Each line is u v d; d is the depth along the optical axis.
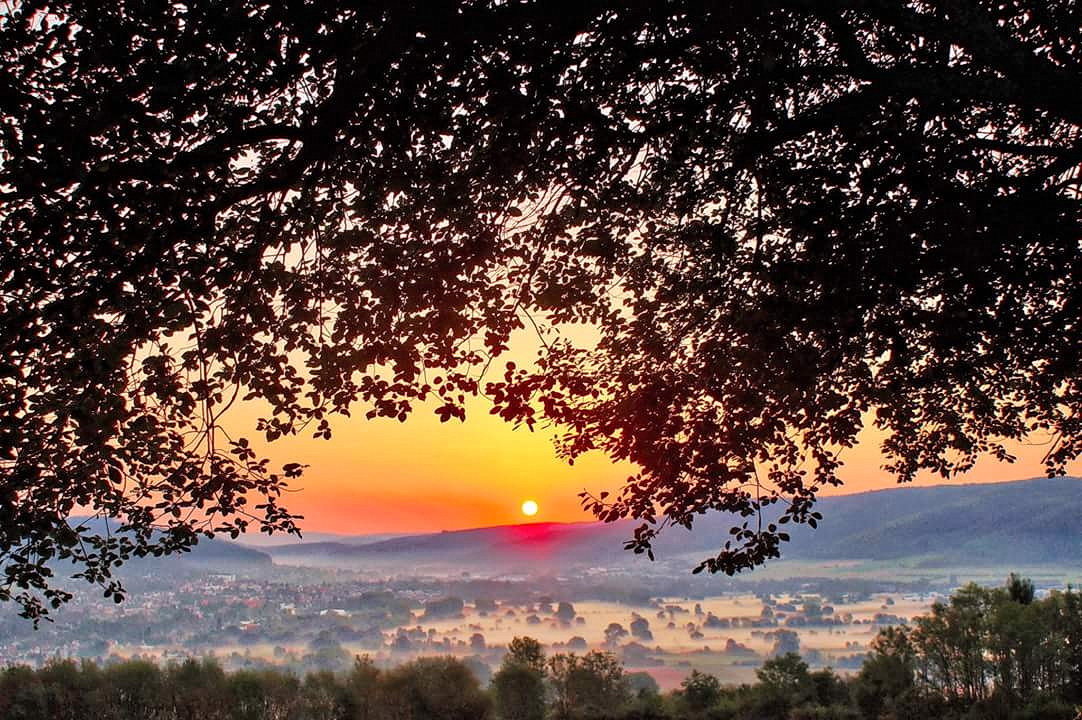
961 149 4.86
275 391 5.29
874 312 5.44
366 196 5.17
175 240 4.54
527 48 4.67
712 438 6.26
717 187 6.14
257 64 4.62
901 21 3.92
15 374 4.56
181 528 5.44
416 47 4.47
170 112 4.60
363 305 5.67
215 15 4.27
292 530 5.57
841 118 4.84
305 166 4.70
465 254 5.48
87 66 4.43
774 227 6.12
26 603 5.57
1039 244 4.77
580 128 5.15
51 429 5.03
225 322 5.04
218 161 4.69
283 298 5.33
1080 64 4.66
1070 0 4.74
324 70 4.80
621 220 6.49
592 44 4.98
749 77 4.96
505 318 6.14
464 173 5.26
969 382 7.01
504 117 4.98
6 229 4.54
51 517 5.02
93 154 4.32
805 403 6.31
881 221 4.94
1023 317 5.47
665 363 7.10
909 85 4.11
